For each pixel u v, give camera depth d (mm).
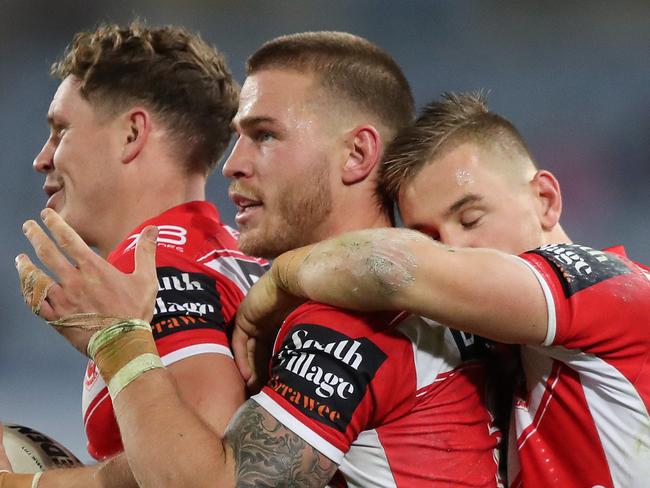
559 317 6238
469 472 6805
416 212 7316
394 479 6605
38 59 37344
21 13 37594
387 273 6148
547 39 37219
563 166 34812
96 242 8938
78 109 8820
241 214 7934
